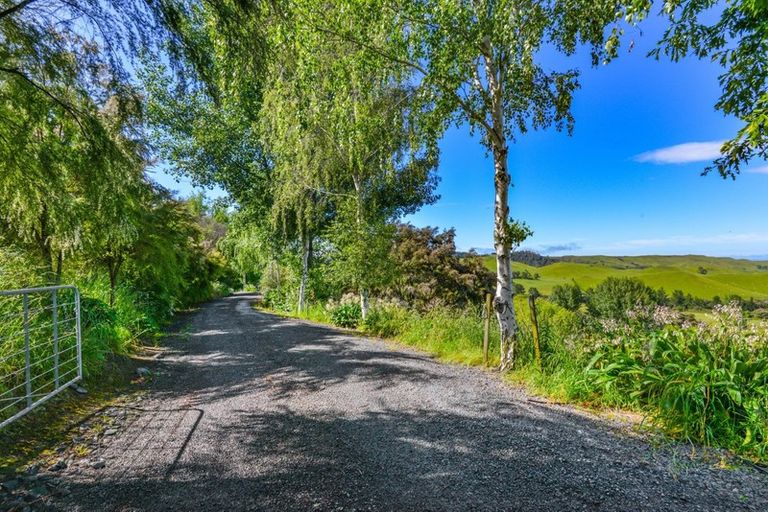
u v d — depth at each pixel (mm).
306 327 10969
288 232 15969
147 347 7449
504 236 5402
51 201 4809
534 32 4590
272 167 15664
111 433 3287
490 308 6113
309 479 2527
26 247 6074
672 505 2199
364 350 7137
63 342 4469
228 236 24031
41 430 3236
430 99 5586
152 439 3174
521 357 5402
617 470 2621
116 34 3832
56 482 2459
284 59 5883
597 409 3896
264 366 5867
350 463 2752
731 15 4438
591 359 4340
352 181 12242
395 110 7602
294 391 4539
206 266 23641
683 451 2912
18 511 2131
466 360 6117
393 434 3268
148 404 4105
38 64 4062
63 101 4379
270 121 11156
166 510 2172
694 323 4527
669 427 3266
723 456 2822
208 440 3156
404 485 2451
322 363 5988
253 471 2635
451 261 12812
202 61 4156
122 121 4668
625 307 5375
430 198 14984
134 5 3652
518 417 3648
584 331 5496
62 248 6086
